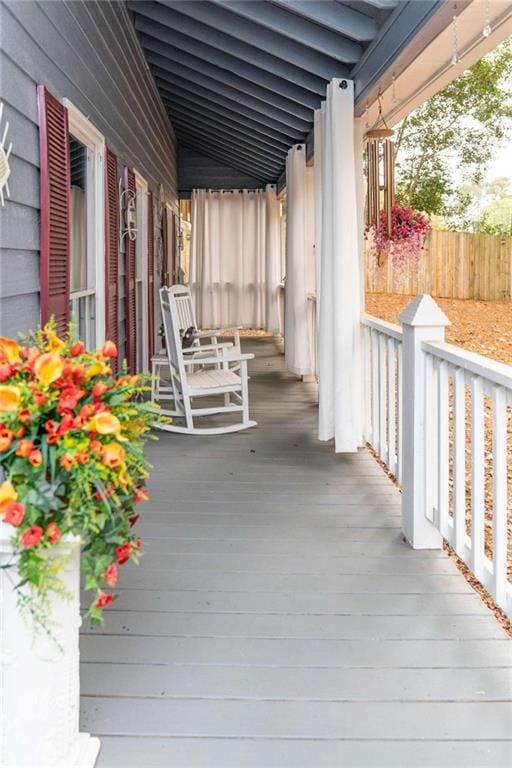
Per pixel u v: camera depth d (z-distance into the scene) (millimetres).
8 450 1638
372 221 4805
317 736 1979
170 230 10742
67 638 1752
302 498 4039
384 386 4453
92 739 1922
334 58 5105
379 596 2814
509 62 15055
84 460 1614
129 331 5863
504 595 2441
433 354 3107
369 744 1948
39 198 3033
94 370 1723
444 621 2619
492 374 2404
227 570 3051
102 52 4723
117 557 1771
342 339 4871
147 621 2604
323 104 5715
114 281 5137
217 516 3734
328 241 5047
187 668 2299
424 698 2148
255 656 2373
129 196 5918
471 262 10484
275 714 2072
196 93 8141
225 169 12508
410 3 3699
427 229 4824
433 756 1902
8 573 1670
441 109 15133
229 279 12680
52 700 1719
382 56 4281
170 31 6551
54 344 1778
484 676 2266
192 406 6637
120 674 2262
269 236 11898
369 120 5520
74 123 3760
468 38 3627
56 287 3271
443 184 15141
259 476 4469
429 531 3283
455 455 2887
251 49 5984
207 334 7023
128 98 6094
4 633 1677
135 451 1771
